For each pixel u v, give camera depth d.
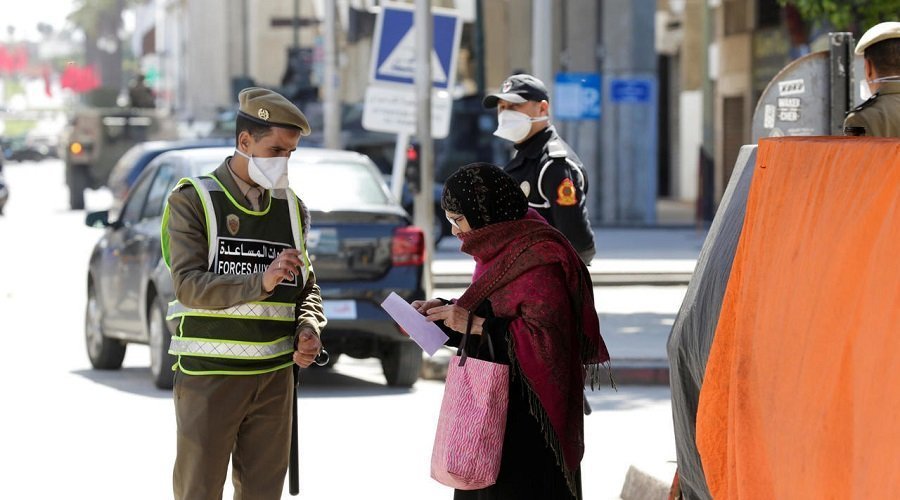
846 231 8.76
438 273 41.91
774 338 9.42
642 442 20.98
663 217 76.69
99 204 89.81
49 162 187.50
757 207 10.02
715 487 10.23
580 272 11.36
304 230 12.22
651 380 26.62
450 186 11.46
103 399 24.30
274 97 11.62
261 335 11.80
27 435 21.31
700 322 11.05
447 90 38.22
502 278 11.29
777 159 9.84
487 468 11.11
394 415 23.19
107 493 17.80
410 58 38.06
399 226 25.36
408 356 25.72
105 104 107.06
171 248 11.68
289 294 11.93
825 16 36.84
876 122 13.86
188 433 11.77
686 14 93.81
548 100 16.48
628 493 17.09
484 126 66.94
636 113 68.88
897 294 8.10
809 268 9.10
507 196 11.41
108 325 27.16
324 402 24.42
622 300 38.66
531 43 84.25
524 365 11.11
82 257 53.06
